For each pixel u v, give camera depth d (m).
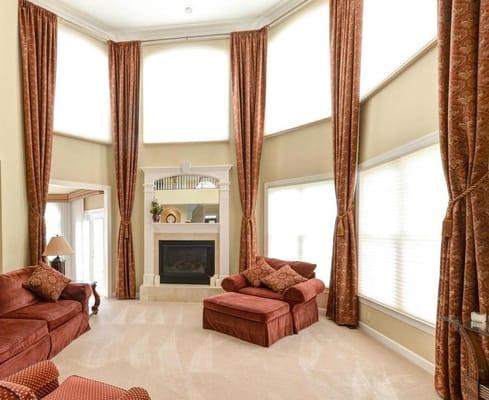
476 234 2.15
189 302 5.44
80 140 5.59
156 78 5.90
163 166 5.87
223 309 3.81
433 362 2.84
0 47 4.25
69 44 5.37
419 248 3.09
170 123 5.88
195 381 2.68
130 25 5.62
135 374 2.81
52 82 4.98
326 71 4.72
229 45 5.73
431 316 2.91
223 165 5.64
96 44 5.72
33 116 4.71
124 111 5.84
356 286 4.09
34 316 3.23
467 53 2.22
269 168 5.55
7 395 1.24
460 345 2.24
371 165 3.87
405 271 3.27
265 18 5.44
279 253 5.38
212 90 5.80
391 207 3.53
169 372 2.85
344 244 4.14
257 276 4.45
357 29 3.90
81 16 5.32
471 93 2.21
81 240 8.16
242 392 2.52
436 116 2.84
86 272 8.05
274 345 3.48
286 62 5.28
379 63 3.70
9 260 4.32
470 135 2.20
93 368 2.93
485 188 2.15
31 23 4.71
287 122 5.27
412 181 3.20
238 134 5.54
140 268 5.86
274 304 3.71
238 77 5.59
